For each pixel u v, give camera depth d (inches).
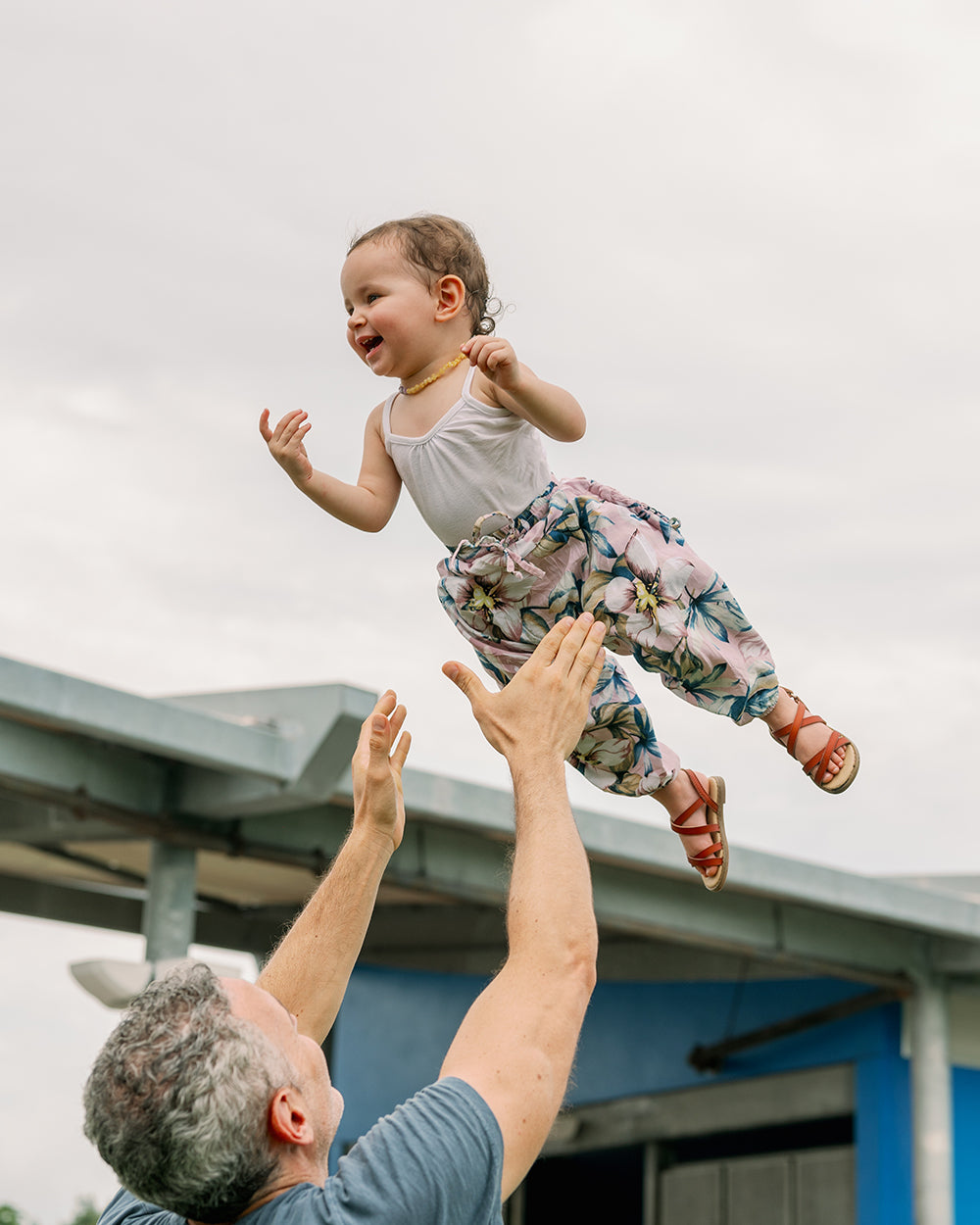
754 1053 553.9
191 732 359.6
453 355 137.9
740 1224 558.3
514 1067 92.7
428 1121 89.5
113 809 380.5
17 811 418.9
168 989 92.8
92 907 539.5
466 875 435.8
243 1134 88.4
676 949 579.8
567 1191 672.4
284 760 371.9
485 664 144.9
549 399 125.3
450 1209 87.3
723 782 142.9
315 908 116.7
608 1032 587.5
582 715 106.3
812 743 138.1
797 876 446.3
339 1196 87.7
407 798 395.5
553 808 102.6
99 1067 90.4
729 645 137.8
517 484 136.8
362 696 368.5
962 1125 529.7
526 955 97.1
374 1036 572.1
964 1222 520.4
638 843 429.4
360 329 137.5
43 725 360.2
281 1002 113.8
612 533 135.4
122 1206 107.2
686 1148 606.2
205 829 402.0
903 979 505.4
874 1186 510.6
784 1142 602.2
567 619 108.8
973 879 556.4
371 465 143.9
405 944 577.3
